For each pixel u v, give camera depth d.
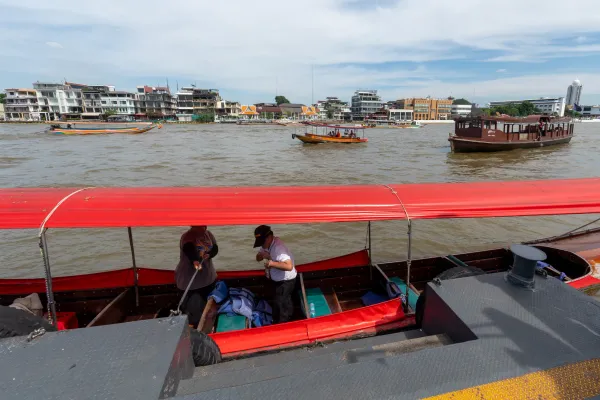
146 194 3.89
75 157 29.56
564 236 8.22
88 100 108.50
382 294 5.89
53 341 1.88
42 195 3.76
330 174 21.98
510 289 2.51
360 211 3.83
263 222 3.58
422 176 21.34
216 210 3.65
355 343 2.96
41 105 101.88
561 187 4.48
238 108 139.62
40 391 1.56
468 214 3.98
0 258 9.29
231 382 1.99
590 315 2.21
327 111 164.12
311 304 5.37
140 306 5.57
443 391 1.64
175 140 50.97
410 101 153.38
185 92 131.62
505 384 1.69
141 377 1.64
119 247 9.91
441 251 9.56
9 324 2.83
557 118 38.91
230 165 25.95
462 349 1.92
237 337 4.05
